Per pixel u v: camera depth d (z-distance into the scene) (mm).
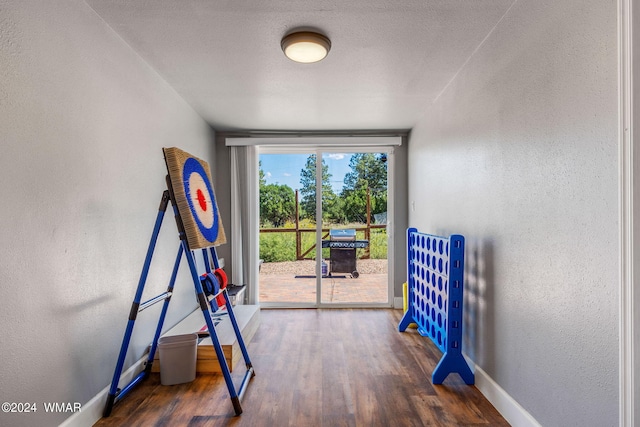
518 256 1774
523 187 1727
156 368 2463
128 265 2238
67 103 1675
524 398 1730
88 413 1802
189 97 3131
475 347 2309
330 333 3324
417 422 1861
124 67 2176
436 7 1812
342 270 4410
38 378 1492
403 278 4305
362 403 2053
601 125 1235
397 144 4215
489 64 2082
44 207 1530
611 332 1201
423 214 3615
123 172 2176
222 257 4273
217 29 2021
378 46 2221
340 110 3494
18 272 1397
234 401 1936
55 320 1592
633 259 1103
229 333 2738
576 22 1354
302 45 2068
